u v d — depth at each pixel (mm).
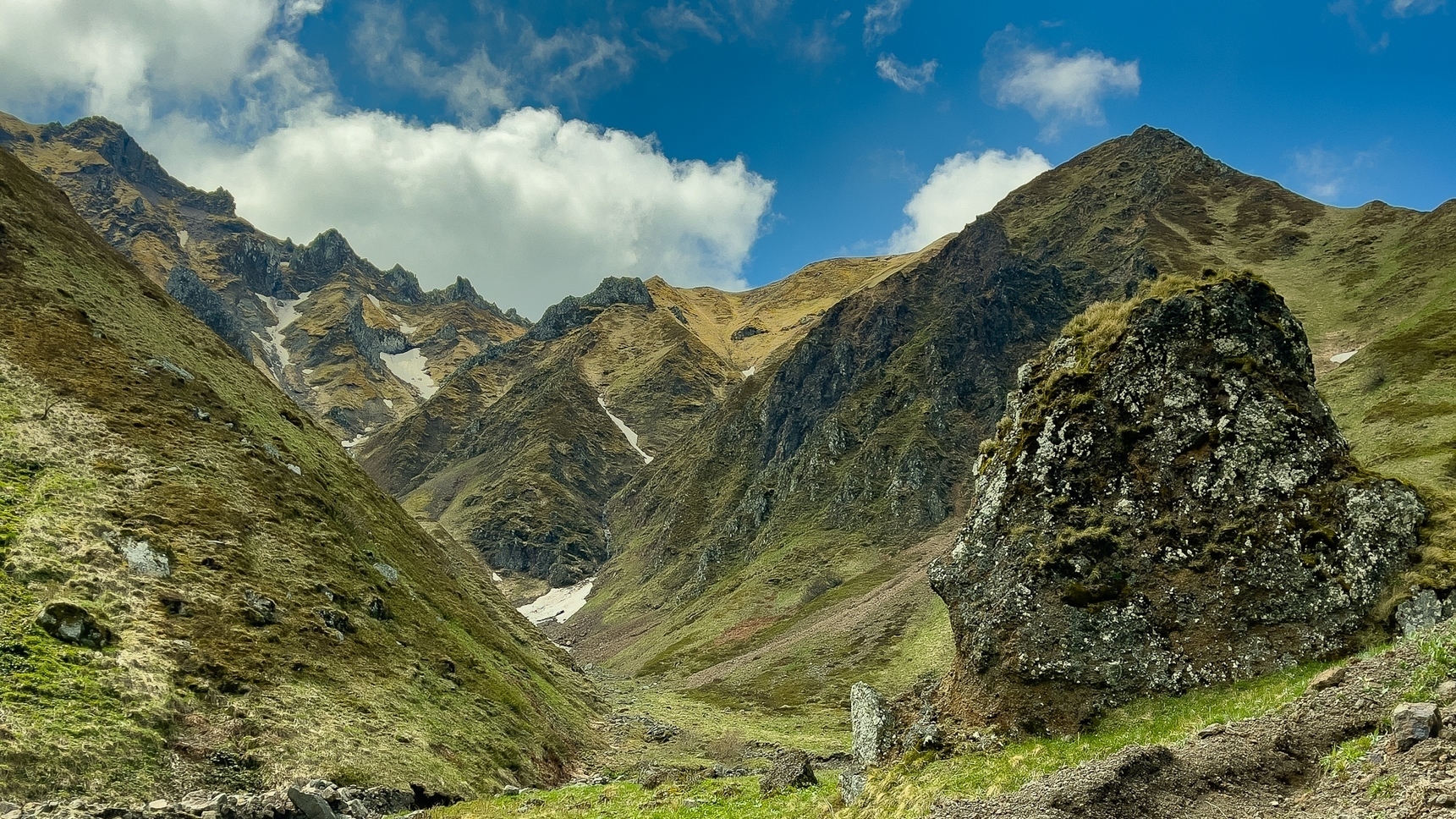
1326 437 27094
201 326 118875
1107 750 21516
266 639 56656
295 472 87312
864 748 28562
